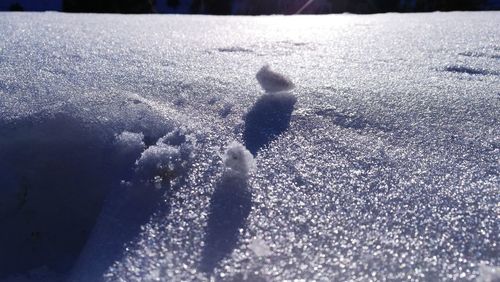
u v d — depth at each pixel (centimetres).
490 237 25
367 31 100
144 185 31
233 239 26
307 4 414
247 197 29
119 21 124
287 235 26
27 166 36
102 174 34
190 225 27
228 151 32
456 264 24
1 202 34
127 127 38
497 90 49
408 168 32
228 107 42
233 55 68
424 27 105
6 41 76
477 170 32
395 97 46
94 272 25
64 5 427
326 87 49
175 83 50
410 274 23
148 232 27
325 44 81
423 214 27
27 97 44
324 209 28
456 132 37
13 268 31
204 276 24
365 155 34
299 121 39
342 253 25
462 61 64
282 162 33
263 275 24
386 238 26
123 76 53
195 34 94
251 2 439
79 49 70
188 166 33
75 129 38
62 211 34
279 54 70
